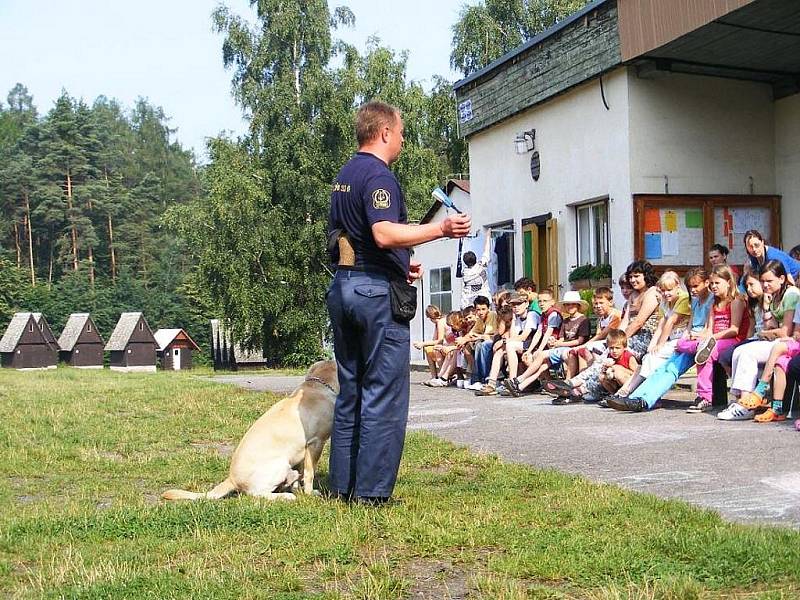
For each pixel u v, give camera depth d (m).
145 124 100.25
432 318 13.88
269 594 3.62
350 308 5.04
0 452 7.69
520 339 11.13
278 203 35.06
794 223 12.88
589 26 13.06
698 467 5.92
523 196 15.53
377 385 5.07
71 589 3.69
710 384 8.52
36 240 82.88
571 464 6.32
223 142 34.72
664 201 12.62
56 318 74.62
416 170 35.84
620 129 12.73
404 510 4.90
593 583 3.62
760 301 8.39
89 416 10.32
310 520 4.73
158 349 70.62
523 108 15.07
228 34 35.19
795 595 3.38
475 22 34.62
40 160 82.75
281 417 5.53
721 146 12.91
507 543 4.17
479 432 8.07
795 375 7.55
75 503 5.49
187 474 6.52
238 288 33.81
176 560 4.16
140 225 84.62
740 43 11.48
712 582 3.54
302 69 35.12
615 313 10.22
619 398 8.92
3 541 4.52
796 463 5.86
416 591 3.61
